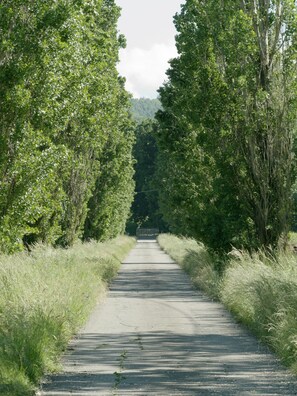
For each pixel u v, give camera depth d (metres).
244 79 42.97
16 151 29.56
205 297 39.78
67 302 26.59
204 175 48.22
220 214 44.38
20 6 29.00
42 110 29.92
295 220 42.88
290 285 24.16
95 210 86.62
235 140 43.19
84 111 44.72
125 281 52.69
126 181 102.25
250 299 27.25
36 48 28.80
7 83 28.61
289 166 42.62
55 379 17.28
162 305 35.28
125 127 87.81
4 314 22.11
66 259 42.97
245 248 43.06
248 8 43.81
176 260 83.62
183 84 56.19
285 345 19.61
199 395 15.40
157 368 18.78
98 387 16.27
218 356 20.75
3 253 32.91
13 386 15.09
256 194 42.78
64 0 29.23
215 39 44.34
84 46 37.44
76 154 62.56
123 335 25.14
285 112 42.62
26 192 30.02
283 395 15.39
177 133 58.12
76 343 23.23
